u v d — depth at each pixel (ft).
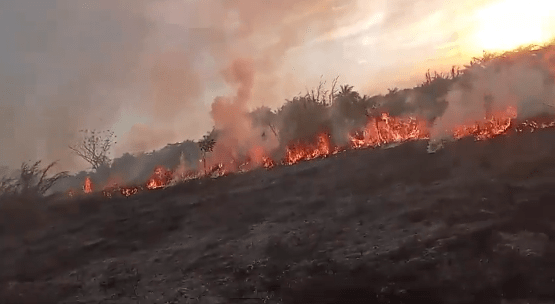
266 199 37.96
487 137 37.55
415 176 34.04
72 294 27.68
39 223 43.68
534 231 23.54
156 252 32.83
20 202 47.34
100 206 46.34
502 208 26.22
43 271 32.32
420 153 38.22
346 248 26.53
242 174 48.62
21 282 30.78
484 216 25.93
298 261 26.45
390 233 26.96
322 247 27.30
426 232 25.85
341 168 40.55
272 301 23.27
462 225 25.54
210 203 40.22
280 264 26.61
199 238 33.73
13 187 54.08
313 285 23.73
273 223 33.06
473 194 28.60
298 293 23.45
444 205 28.30
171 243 34.14
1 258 35.22
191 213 39.06
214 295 24.81
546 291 19.54
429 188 31.35
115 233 38.19
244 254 29.01
